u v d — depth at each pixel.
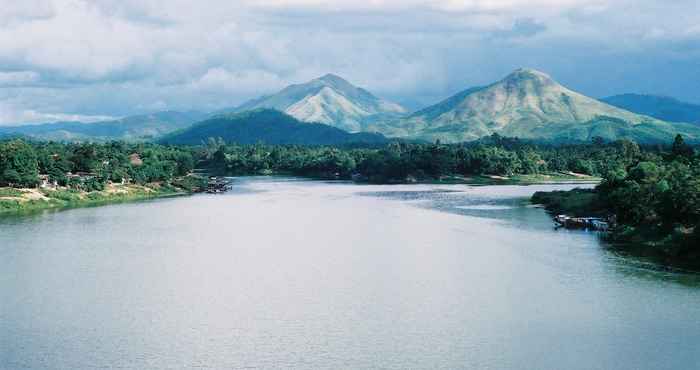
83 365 88.81
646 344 92.94
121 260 150.50
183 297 119.50
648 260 142.62
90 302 116.62
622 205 184.75
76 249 163.62
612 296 114.94
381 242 172.88
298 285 127.31
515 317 105.44
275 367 87.88
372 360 89.69
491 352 91.44
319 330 101.50
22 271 139.38
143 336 99.44
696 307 107.81
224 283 129.25
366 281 129.88
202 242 174.38
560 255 150.25
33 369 87.50
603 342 94.00
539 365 86.94
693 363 86.50
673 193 158.88
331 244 170.75
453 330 100.44
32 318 107.88
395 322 104.38
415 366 87.44
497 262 144.62
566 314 106.12
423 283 127.56
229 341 97.19
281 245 169.62
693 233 143.62
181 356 91.81
